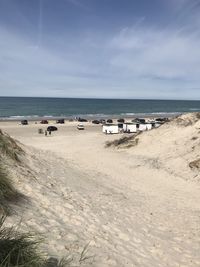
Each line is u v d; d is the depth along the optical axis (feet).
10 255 16.02
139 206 45.83
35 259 16.92
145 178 71.46
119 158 94.27
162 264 27.45
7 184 27.30
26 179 34.68
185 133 96.58
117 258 24.70
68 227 26.99
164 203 51.55
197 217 45.09
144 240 31.89
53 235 23.67
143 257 27.43
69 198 36.32
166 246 32.01
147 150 97.91
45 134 208.54
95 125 301.63
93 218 32.35
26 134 224.53
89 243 25.25
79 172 58.59
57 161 61.36
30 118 417.49
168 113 595.88
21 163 40.45
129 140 112.88
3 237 17.47
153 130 110.73
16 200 27.27
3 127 277.23
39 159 52.24
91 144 133.08
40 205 29.43
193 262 29.55
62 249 21.93
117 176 70.03
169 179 70.13
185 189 62.75
